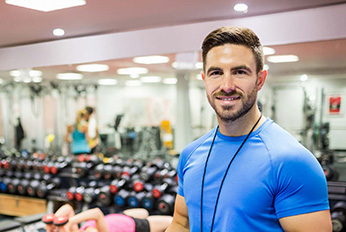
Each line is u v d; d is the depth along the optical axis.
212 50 0.70
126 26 2.84
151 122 5.33
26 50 3.45
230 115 0.70
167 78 4.64
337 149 3.66
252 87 0.69
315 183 0.64
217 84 0.69
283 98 3.67
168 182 3.24
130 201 3.25
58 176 4.12
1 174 4.46
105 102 5.19
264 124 0.74
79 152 4.64
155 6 2.25
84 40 3.15
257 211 0.66
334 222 2.56
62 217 1.71
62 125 5.14
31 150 5.39
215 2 2.18
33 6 2.18
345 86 3.43
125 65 3.45
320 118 3.68
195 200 0.76
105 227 1.89
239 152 0.72
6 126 5.65
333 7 2.21
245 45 0.68
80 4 2.16
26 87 4.86
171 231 0.91
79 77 4.20
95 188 3.58
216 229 0.71
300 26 2.32
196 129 4.14
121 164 3.96
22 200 4.09
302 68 3.15
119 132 5.41
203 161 0.78
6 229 2.68
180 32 2.76
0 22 2.62
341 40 2.22
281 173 0.65
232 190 0.69
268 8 2.33
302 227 0.63
